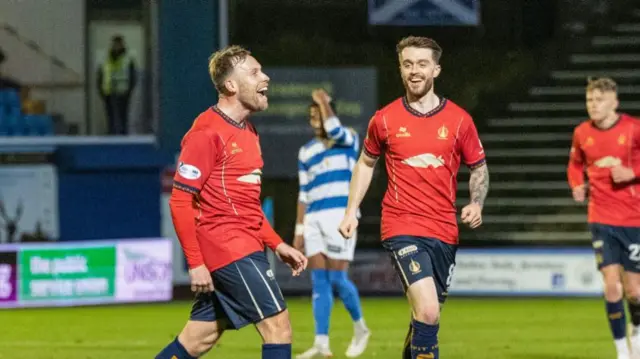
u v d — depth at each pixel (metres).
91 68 33.81
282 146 32.88
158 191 32.16
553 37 40.09
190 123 32.06
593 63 39.88
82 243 28.80
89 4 33.94
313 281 17.48
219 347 19.08
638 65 39.94
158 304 29.75
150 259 29.58
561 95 39.06
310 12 38.47
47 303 28.44
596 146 16.94
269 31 38.28
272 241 11.45
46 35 33.88
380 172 36.53
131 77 33.66
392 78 38.22
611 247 16.88
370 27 38.53
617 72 39.56
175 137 31.98
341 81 33.00
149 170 32.09
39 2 33.91
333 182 17.36
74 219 31.80
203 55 32.06
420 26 38.72
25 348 19.70
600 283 30.05
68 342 20.73
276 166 32.88
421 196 12.12
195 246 10.59
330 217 17.33
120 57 33.56
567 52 40.00
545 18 40.06
